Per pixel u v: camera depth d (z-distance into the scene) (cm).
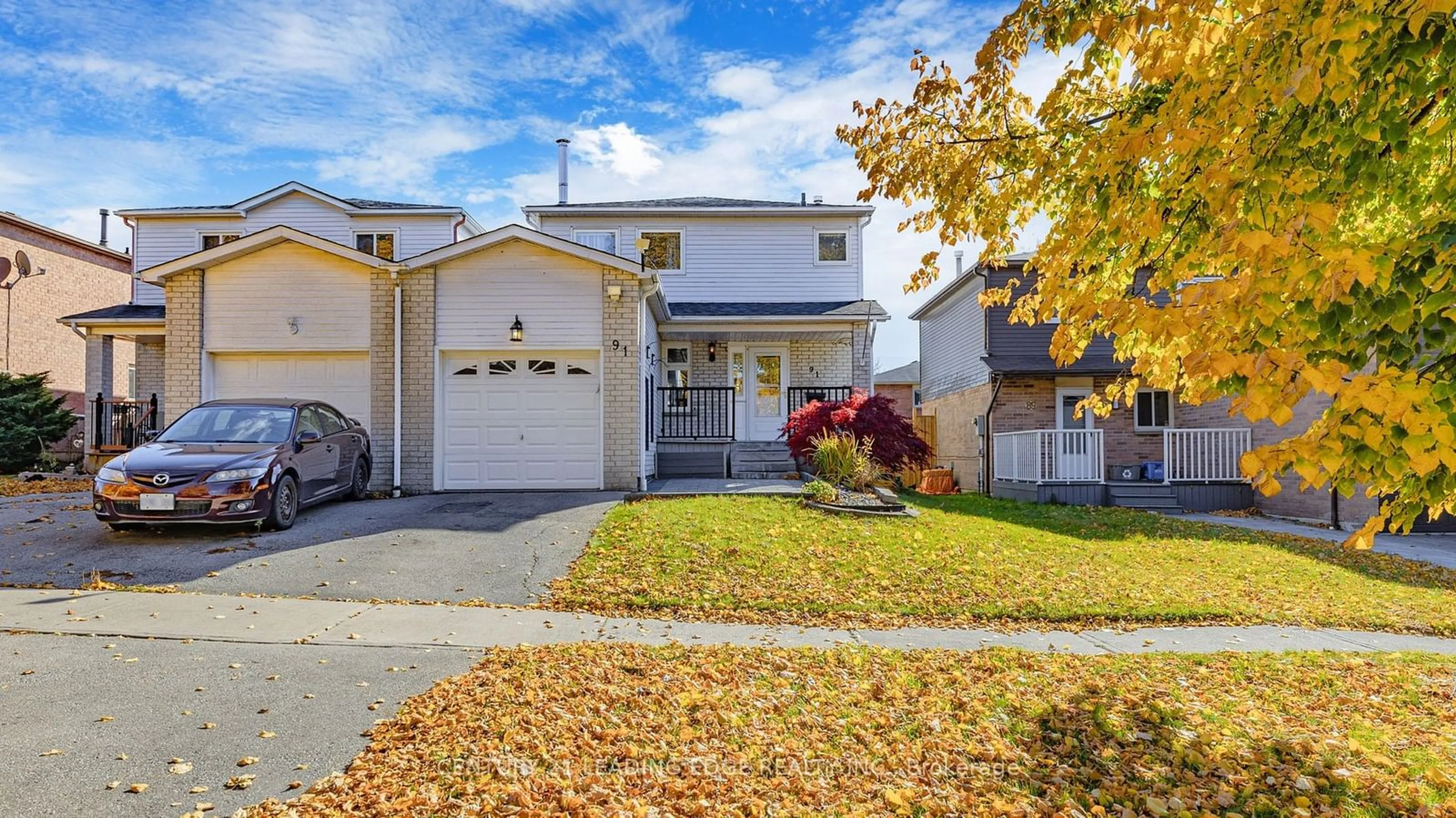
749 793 356
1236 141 315
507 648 572
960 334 2042
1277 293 247
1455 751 409
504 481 1305
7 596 673
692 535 916
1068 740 417
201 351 1301
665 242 1972
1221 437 1566
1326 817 344
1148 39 319
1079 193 420
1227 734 432
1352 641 644
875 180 472
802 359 1939
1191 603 751
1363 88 297
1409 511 292
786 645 605
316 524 985
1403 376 238
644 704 456
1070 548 984
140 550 835
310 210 1927
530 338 1301
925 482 1878
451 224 1941
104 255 2303
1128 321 284
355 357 1321
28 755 379
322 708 446
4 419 1694
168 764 373
